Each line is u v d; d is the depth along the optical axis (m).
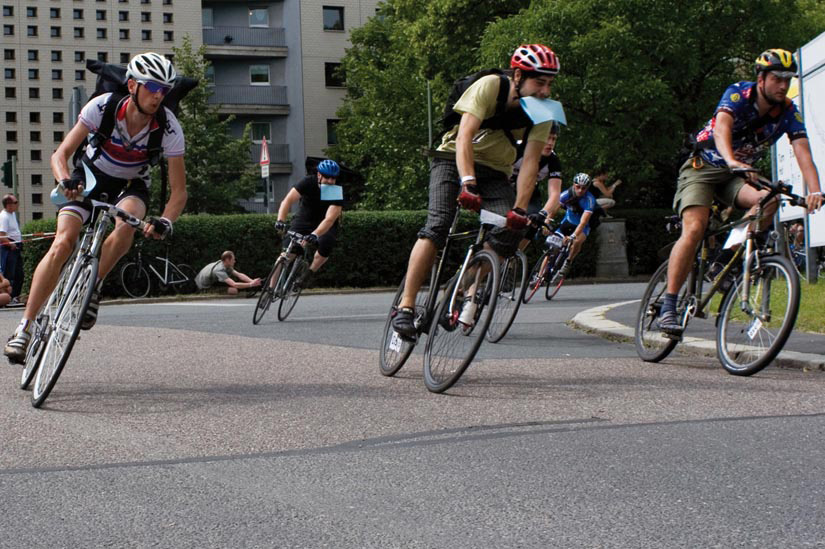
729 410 5.08
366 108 40.09
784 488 3.56
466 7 30.44
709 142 6.56
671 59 24.77
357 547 3.00
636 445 4.30
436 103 32.91
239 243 20.58
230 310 14.00
